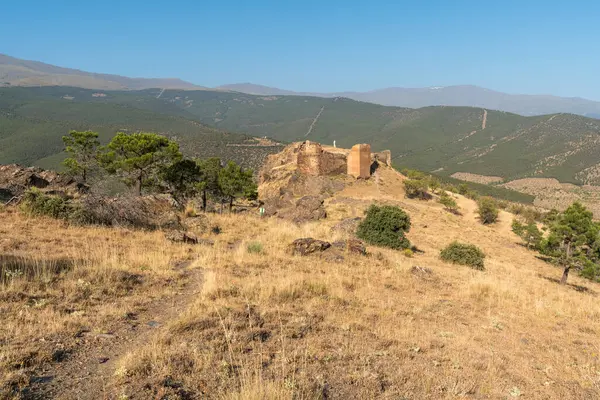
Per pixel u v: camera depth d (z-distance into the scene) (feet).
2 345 17.43
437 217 182.60
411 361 21.57
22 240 37.27
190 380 16.24
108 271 30.30
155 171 110.22
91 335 19.85
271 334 22.52
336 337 23.41
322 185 241.76
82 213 50.65
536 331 31.35
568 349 27.40
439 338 26.21
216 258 41.65
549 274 93.30
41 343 18.07
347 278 39.06
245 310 25.25
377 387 17.70
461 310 34.65
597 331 33.27
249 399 14.85
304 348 21.07
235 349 19.76
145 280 30.55
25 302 22.61
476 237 150.20
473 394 18.67
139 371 16.26
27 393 14.12
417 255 73.15
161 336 20.08
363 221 78.64
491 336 28.35
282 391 15.58
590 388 20.74
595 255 76.95
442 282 46.19
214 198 138.51
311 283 34.19
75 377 15.76
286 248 51.67
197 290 29.43
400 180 282.56
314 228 75.41
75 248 36.94
